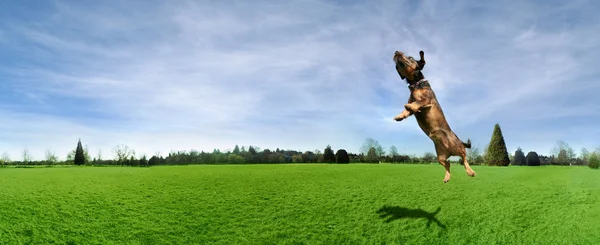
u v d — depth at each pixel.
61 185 16.14
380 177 18.16
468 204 12.75
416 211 12.13
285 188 15.45
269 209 12.67
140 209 12.70
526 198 13.34
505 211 12.00
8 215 11.80
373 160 48.00
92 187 15.71
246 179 17.69
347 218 11.80
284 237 10.64
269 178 18.00
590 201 12.80
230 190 15.15
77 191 14.86
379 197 13.77
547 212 11.83
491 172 20.47
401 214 11.93
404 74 7.02
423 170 21.70
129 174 19.94
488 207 12.40
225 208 12.79
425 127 6.96
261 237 10.63
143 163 44.38
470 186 15.48
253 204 13.20
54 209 12.50
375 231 10.87
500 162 32.28
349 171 21.00
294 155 50.34
